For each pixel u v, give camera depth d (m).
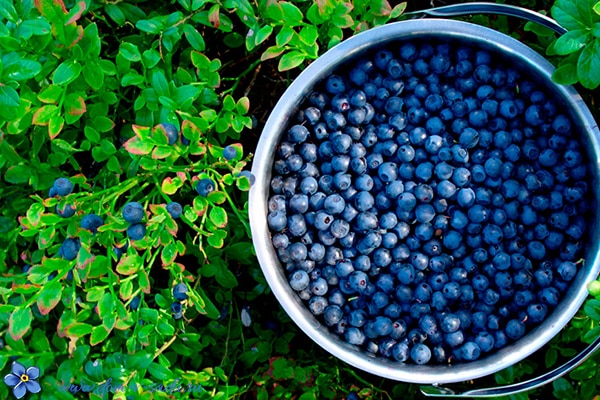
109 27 0.55
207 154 0.51
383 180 0.48
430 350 0.48
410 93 0.49
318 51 0.52
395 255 0.48
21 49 0.46
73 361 0.51
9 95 0.45
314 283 0.48
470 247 0.48
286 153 0.48
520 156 0.48
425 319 0.48
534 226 0.48
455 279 0.48
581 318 0.53
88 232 0.47
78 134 0.54
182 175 0.47
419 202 0.48
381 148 0.48
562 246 0.48
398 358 0.48
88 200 0.49
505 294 0.48
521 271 0.47
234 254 0.53
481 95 0.48
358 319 0.48
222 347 0.56
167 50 0.51
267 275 0.48
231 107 0.49
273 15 0.48
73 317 0.49
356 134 0.48
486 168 0.47
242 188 0.47
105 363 0.51
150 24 0.49
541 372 0.56
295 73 0.57
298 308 0.48
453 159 0.48
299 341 0.59
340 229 0.47
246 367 0.57
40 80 0.49
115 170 0.50
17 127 0.48
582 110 0.46
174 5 0.54
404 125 0.48
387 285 0.48
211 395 0.52
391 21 0.53
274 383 0.58
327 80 0.48
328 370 0.57
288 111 0.48
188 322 0.54
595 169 0.47
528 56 0.47
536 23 0.49
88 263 0.47
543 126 0.48
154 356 0.49
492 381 0.56
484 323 0.48
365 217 0.48
